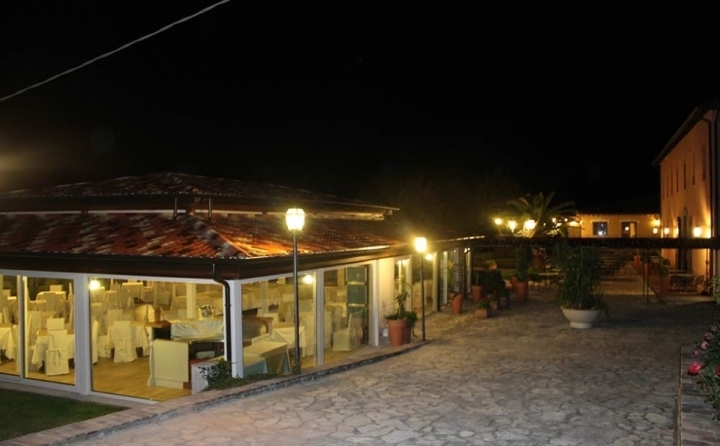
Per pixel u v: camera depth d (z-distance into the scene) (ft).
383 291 51.78
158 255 32.91
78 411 31.86
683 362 34.17
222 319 35.94
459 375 35.01
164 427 24.36
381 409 27.43
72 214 44.45
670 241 74.74
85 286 35.88
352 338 47.52
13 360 40.65
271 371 36.76
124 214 42.52
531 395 30.12
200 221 38.37
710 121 72.59
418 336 51.72
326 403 28.43
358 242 46.65
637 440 23.16
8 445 20.97
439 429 24.45
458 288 77.30
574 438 23.41
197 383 32.63
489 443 22.82
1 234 41.55
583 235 161.17
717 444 19.24
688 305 69.31
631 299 76.33
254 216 45.32
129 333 39.91
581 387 31.81
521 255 81.20
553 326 56.24
